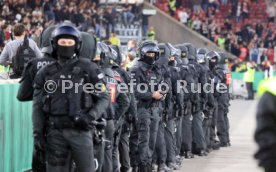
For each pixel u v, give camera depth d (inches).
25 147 1045.2
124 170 1004.6
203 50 1400.1
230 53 3779.5
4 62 1117.1
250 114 2411.4
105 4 3088.1
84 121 684.1
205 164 1270.9
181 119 1247.5
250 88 3280.0
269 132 447.2
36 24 2458.2
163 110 1109.1
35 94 701.3
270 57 3831.2
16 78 1072.2
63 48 685.3
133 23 3021.7
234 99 3304.6
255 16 4101.9
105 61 877.2
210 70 1471.5
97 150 784.9
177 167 1189.7
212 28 3828.7
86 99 692.7
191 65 1310.3
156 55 1045.8
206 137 1429.6
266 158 443.8
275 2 4146.2
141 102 1034.1
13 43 1115.3
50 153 695.1
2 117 937.5
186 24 3789.4
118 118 919.7
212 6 4030.5
